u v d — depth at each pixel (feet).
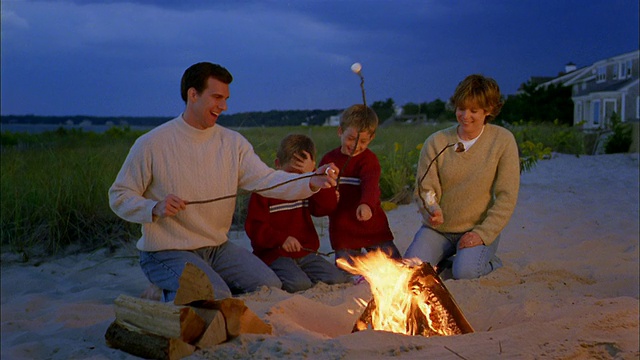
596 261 18.11
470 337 11.30
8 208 22.75
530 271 16.78
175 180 14.78
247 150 15.70
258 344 11.10
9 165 27.20
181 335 10.89
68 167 26.16
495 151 16.78
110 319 13.79
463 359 10.29
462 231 17.28
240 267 15.58
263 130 29.32
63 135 70.90
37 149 37.42
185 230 15.11
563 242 21.07
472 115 16.30
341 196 17.62
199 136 15.02
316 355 10.57
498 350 10.67
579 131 61.98
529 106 130.11
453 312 12.07
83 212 22.76
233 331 11.42
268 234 16.42
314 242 17.31
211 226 15.39
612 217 24.70
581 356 10.53
